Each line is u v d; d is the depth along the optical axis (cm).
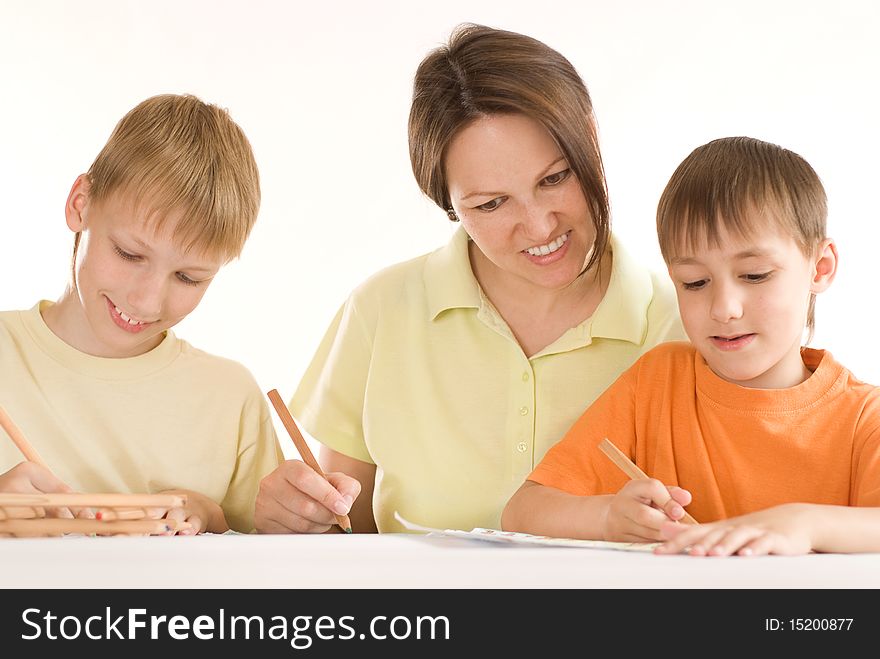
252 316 208
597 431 110
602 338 121
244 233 124
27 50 210
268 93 208
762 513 77
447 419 124
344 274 208
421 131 112
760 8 201
